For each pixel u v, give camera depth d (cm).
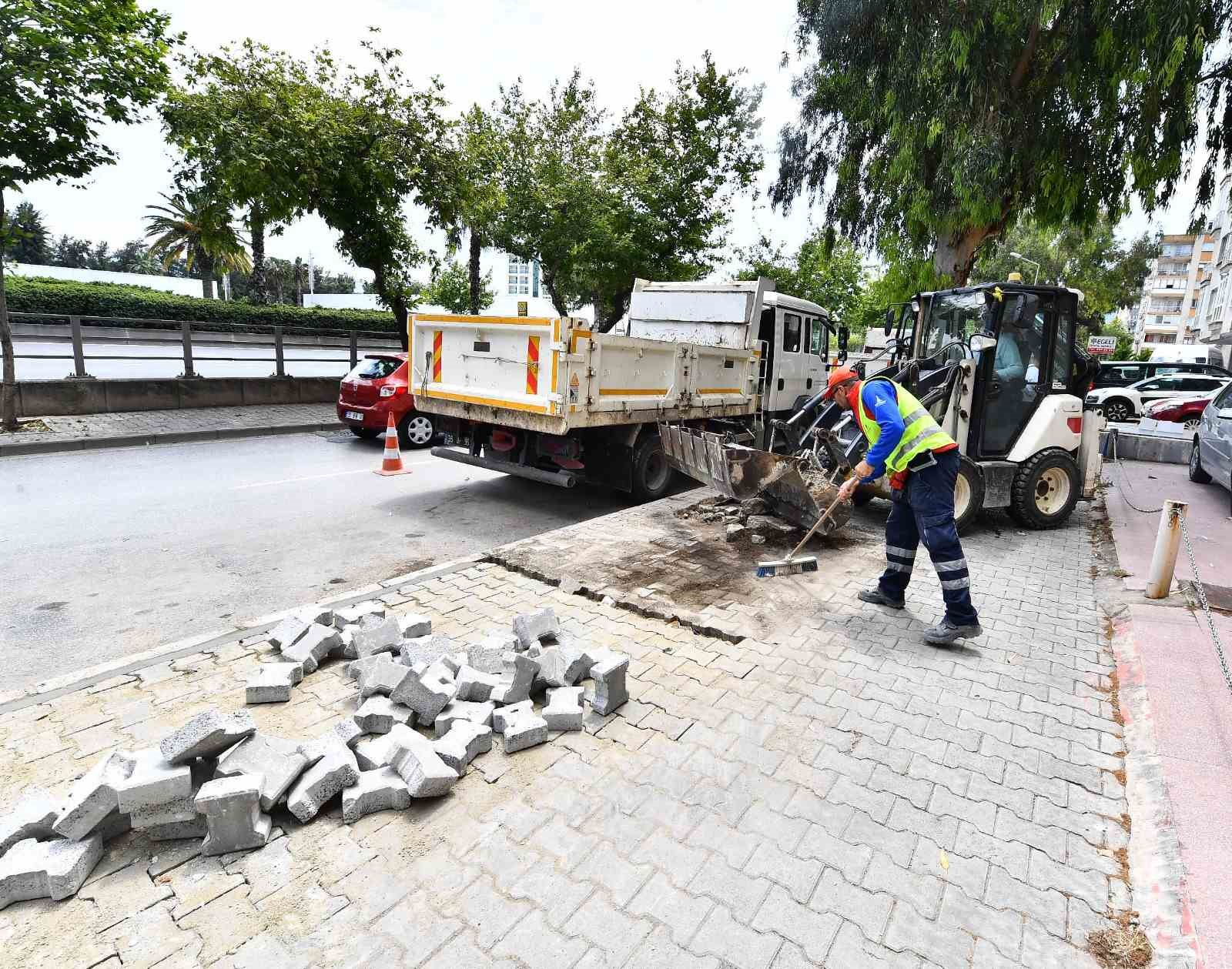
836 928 211
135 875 227
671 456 748
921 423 417
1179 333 6156
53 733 297
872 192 1460
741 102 1739
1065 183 1224
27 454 956
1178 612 452
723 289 952
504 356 688
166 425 1161
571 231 1563
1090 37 1115
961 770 291
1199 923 207
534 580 503
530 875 229
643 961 198
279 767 256
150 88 994
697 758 293
